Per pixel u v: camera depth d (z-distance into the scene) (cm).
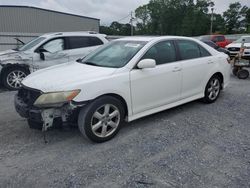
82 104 364
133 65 422
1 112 546
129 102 419
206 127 451
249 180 298
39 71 449
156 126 455
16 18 2933
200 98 565
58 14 3072
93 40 891
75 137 416
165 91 471
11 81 789
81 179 303
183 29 7012
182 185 290
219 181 297
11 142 399
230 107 560
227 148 373
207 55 563
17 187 290
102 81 383
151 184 293
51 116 362
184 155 354
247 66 908
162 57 470
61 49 836
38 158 351
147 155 355
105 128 394
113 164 334
